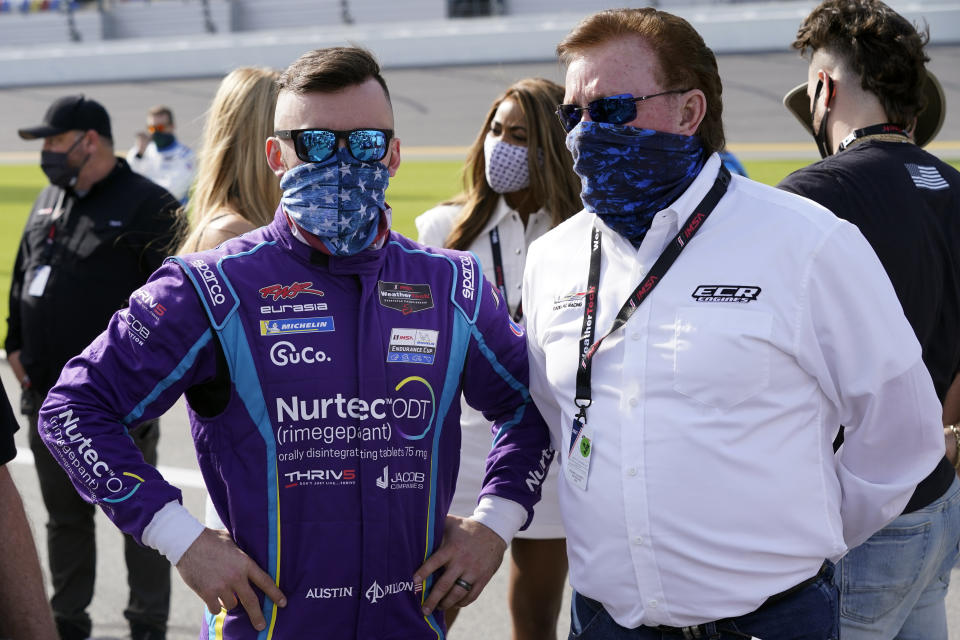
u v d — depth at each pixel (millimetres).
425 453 1805
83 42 33719
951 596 3523
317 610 1745
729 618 1735
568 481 1858
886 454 1841
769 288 1706
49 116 3275
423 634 1844
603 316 1826
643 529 1737
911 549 2100
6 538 1505
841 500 1894
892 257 2068
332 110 1709
